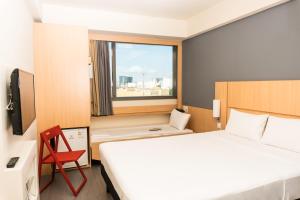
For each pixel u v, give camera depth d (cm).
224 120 354
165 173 188
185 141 285
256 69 306
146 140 292
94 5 359
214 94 388
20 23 235
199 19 404
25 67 263
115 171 199
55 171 331
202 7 373
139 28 412
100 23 386
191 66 451
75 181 307
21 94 172
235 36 340
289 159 213
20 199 155
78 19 373
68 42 341
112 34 419
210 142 279
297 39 253
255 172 186
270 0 270
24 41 258
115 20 395
